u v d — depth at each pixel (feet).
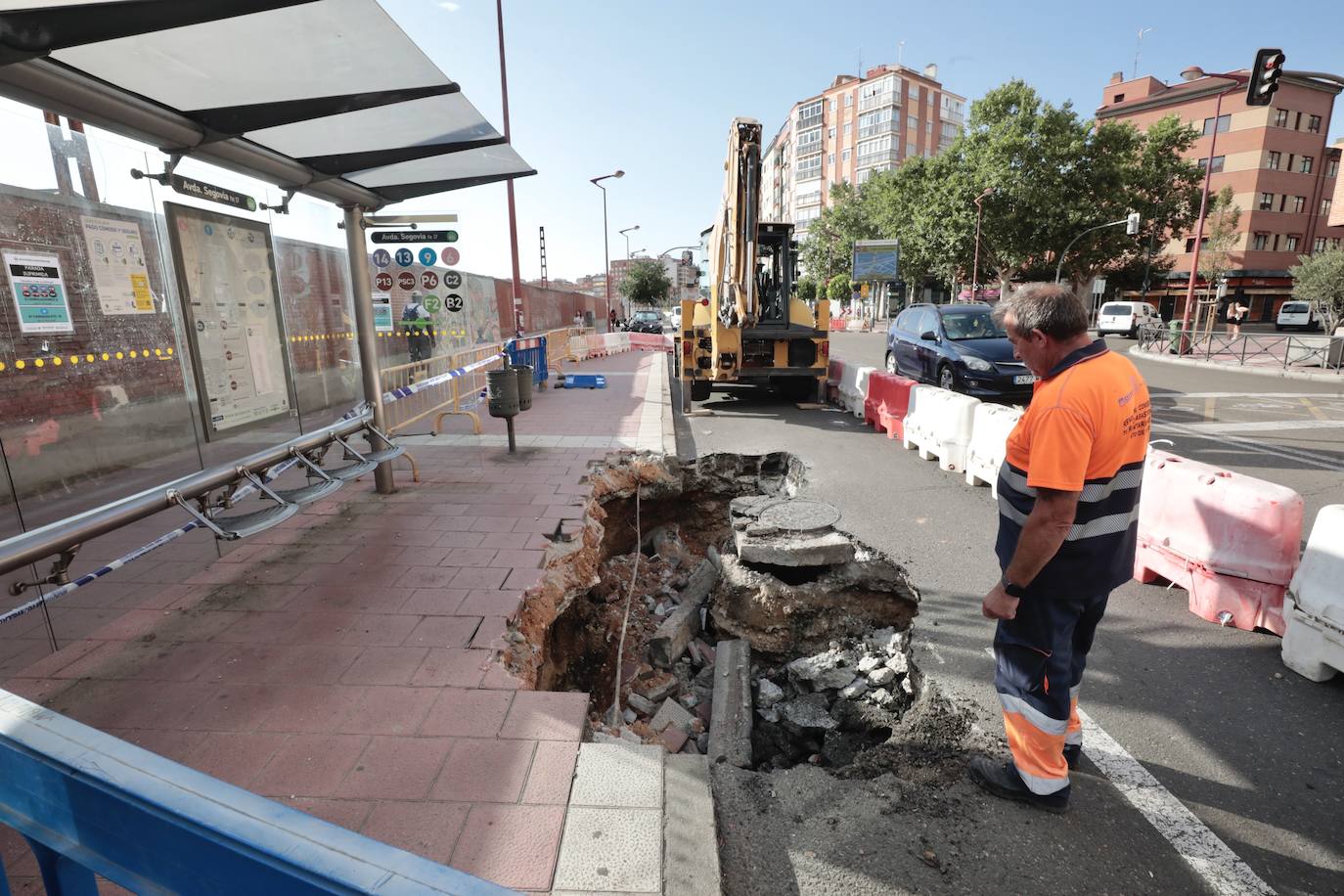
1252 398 40.81
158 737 8.29
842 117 238.68
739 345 36.01
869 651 12.82
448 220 37.76
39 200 11.88
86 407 12.96
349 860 2.43
